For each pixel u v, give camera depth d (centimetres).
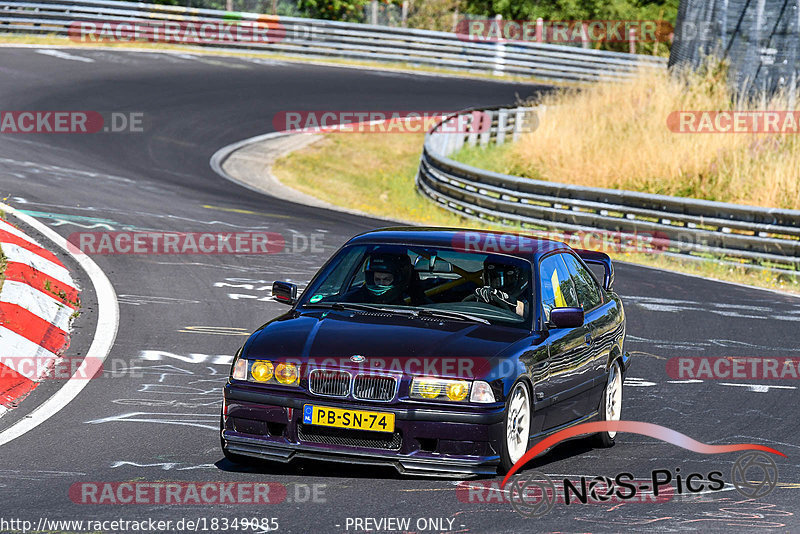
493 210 5472
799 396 2477
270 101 8081
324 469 1705
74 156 5759
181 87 8144
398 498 1542
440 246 1933
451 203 5800
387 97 8719
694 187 5841
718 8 6694
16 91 7231
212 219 4491
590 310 2064
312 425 1609
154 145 6419
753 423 2206
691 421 2206
